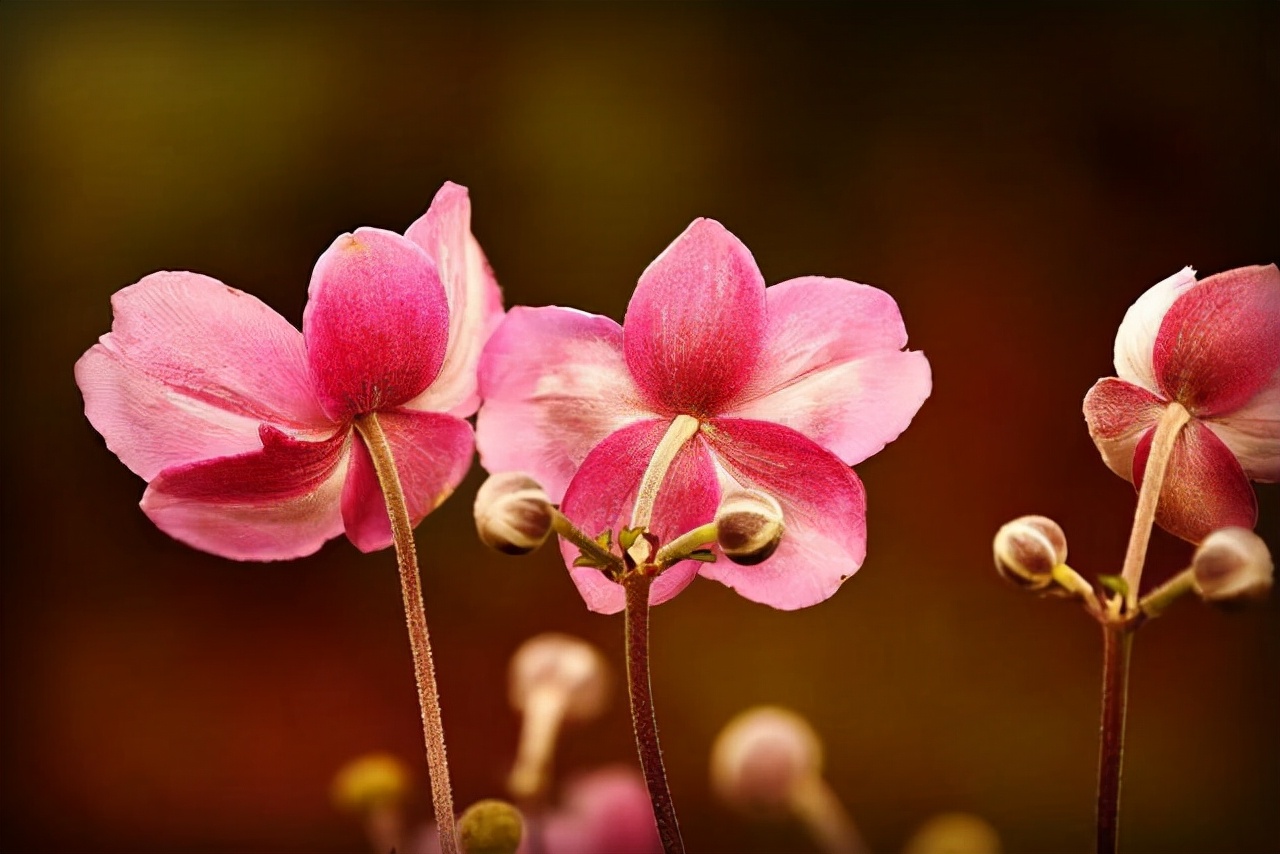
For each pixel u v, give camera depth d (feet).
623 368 1.73
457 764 5.89
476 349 1.75
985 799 5.60
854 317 1.72
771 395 1.72
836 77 7.00
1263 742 6.05
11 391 6.62
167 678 6.39
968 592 6.17
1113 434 1.75
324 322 1.69
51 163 6.70
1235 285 1.72
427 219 1.73
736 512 1.64
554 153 6.84
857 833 5.52
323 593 6.32
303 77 6.81
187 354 1.70
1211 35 6.85
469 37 6.93
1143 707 6.08
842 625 5.98
